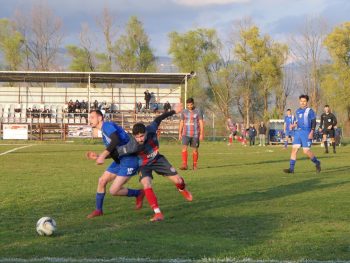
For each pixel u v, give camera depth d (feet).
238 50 214.28
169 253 19.19
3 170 51.70
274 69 209.67
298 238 21.62
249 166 57.72
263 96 223.92
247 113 214.69
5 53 203.82
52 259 18.21
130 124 143.43
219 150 95.45
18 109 143.54
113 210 28.45
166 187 37.93
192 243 20.72
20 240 21.29
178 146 113.80
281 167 56.24
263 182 41.57
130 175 26.99
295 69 219.00
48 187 38.24
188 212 27.78
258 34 213.46
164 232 22.84
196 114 53.57
